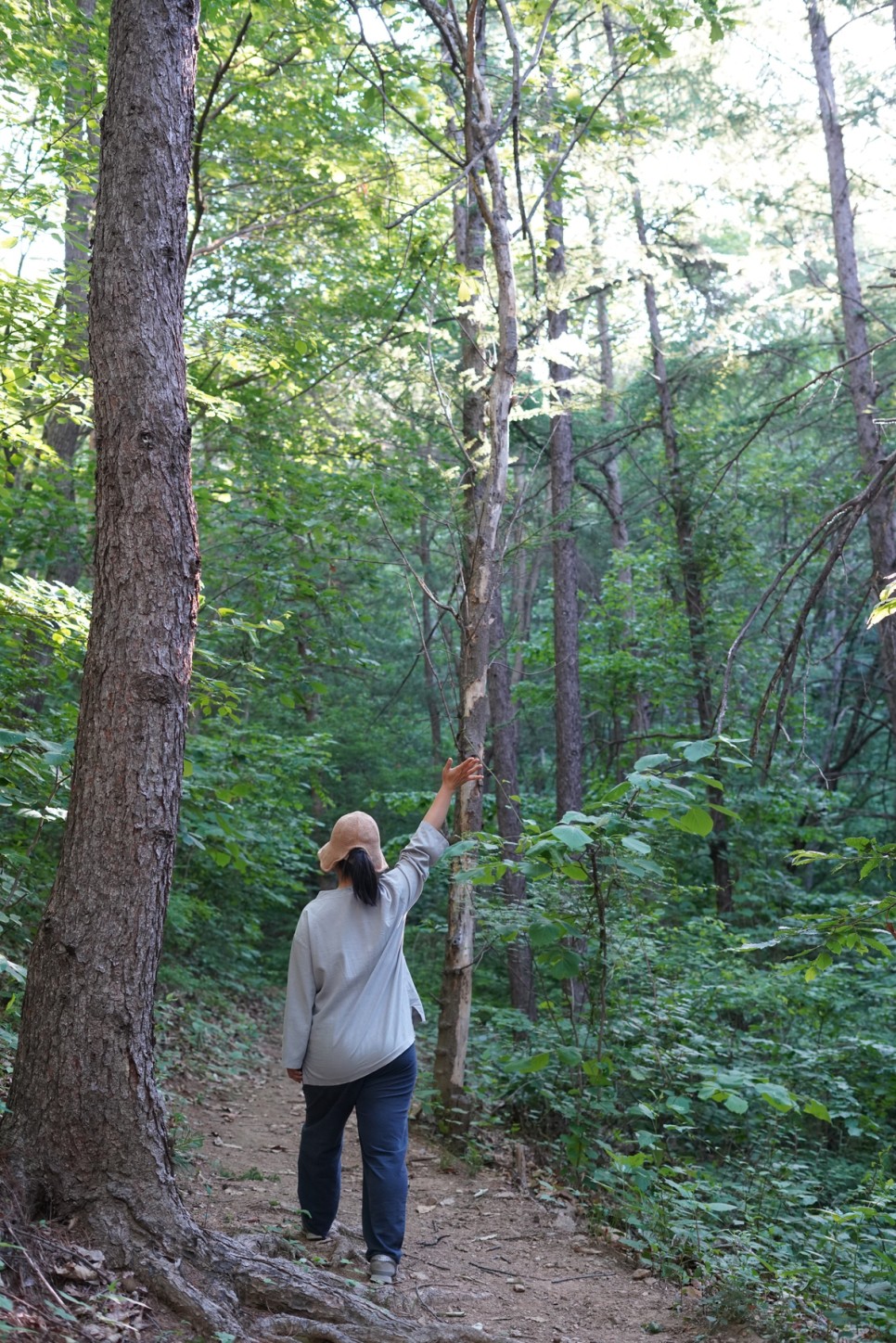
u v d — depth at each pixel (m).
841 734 20.17
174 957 11.49
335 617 10.20
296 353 10.17
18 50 8.15
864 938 4.44
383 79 7.34
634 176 13.78
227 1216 4.11
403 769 22.48
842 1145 7.81
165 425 3.18
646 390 17.16
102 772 2.99
